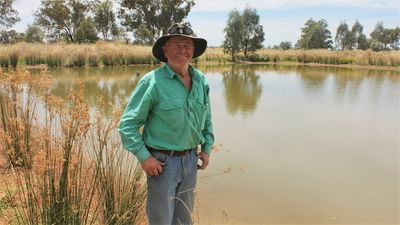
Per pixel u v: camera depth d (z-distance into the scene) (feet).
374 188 16.72
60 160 8.46
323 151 22.25
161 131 8.39
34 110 11.33
